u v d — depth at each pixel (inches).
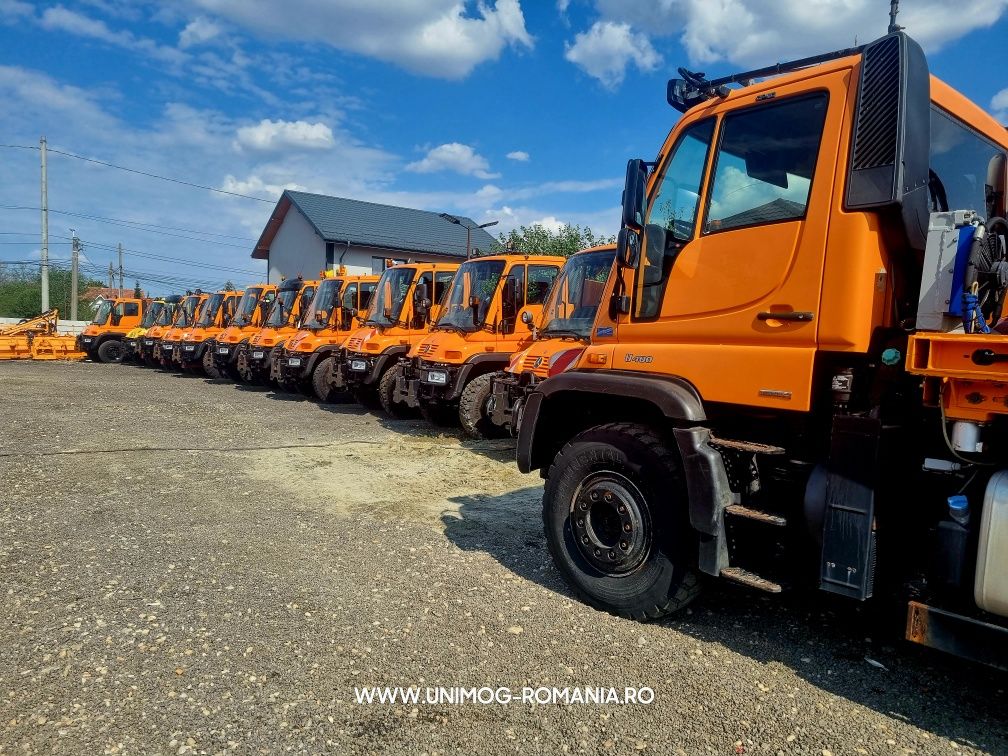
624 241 150.3
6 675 122.4
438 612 151.5
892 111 118.4
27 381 647.8
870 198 119.2
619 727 110.7
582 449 156.0
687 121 151.0
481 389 368.2
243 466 297.1
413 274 481.4
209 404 510.9
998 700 119.6
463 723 111.3
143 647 133.4
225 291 823.1
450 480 277.1
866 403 125.5
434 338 389.4
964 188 142.8
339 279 566.3
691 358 141.3
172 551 187.6
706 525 131.8
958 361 102.2
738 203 139.3
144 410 463.2
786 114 133.6
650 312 153.6
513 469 298.4
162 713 111.9
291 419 443.5
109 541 194.4
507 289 387.2
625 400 154.9
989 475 107.7
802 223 127.8
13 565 174.2
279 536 202.5
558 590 164.6
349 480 275.1
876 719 113.4
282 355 572.4
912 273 126.8
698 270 144.0
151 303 991.0
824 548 119.2
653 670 128.3
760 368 130.6
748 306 134.8
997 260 117.0
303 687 120.6
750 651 136.2
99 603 152.9
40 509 224.1
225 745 104.3
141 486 258.4
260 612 150.1
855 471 116.8
